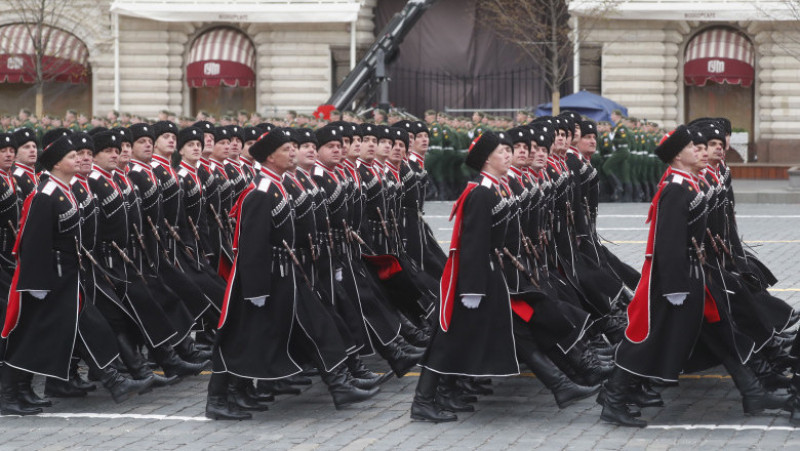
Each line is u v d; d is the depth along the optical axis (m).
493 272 10.43
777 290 17.23
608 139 31.03
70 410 11.14
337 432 10.27
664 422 10.46
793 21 39.81
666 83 41.25
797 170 32.47
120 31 42.19
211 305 13.18
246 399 11.02
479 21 42.94
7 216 12.12
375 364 13.27
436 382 10.58
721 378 12.14
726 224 11.48
